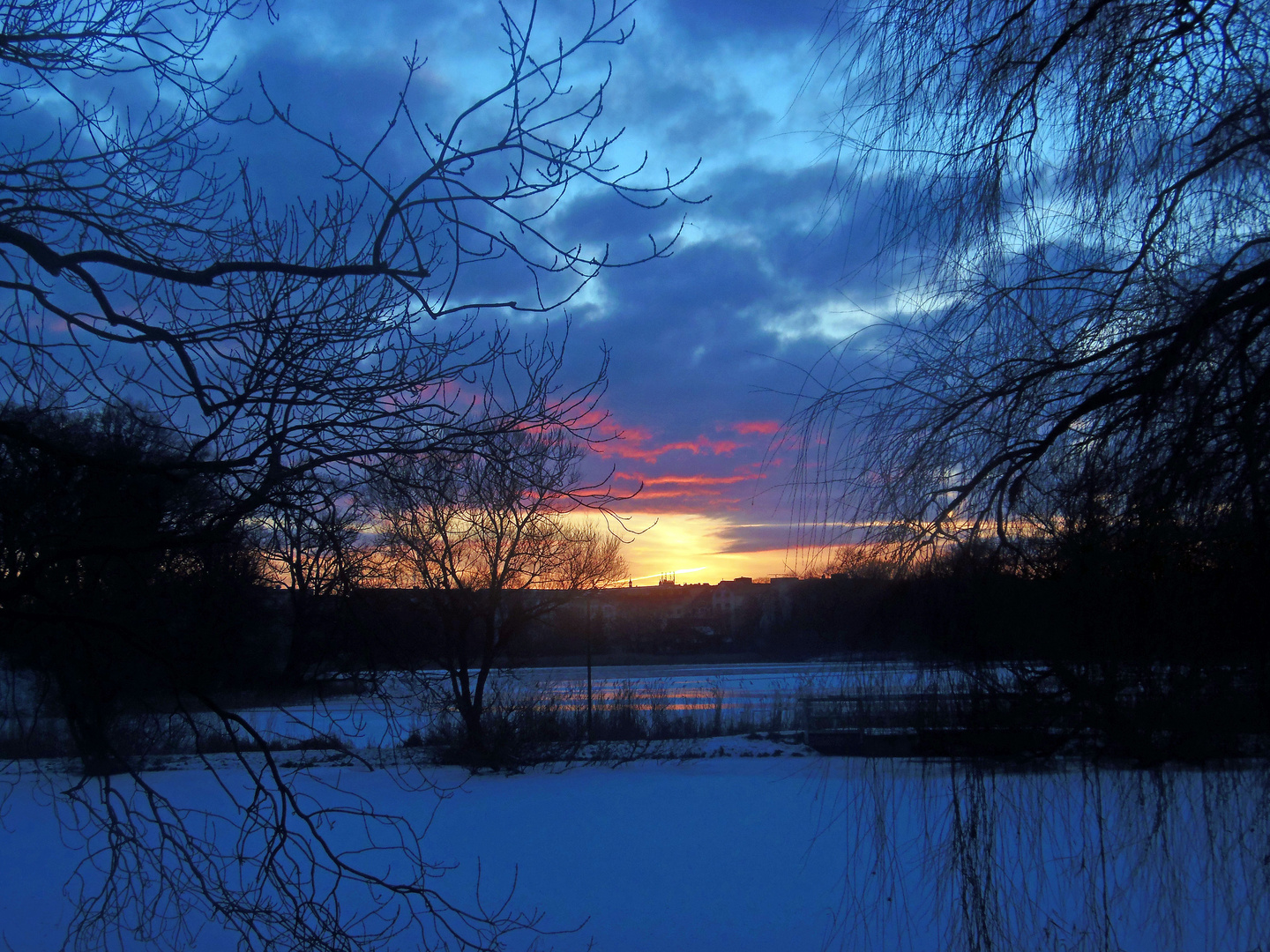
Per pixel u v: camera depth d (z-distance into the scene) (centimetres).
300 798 1094
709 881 782
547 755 1375
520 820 1060
